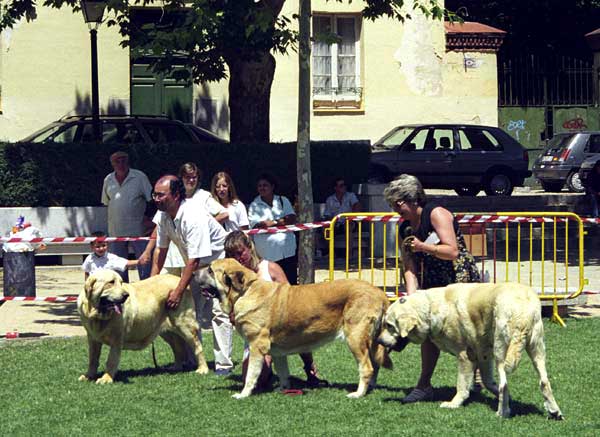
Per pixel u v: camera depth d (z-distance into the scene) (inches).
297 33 693.3
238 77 824.9
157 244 424.5
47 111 1076.5
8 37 1063.6
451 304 347.6
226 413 353.4
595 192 995.3
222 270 369.7
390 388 388.5
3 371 421.7
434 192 1246.9
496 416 343.9
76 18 1077.8
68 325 532.1
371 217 523.2
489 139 1148.5
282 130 1161.4
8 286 510.9
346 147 837.2
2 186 775.7
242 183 803.4
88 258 503.8
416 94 1219.9
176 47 702.5
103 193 578.2
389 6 806.5
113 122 898.7
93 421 346.6
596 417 346.0
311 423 339.9
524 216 549.0
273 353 372.5
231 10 712.4
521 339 333.4
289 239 510.0
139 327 403.2
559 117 1333.7
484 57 1236.5
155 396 378.3
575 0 1469.0
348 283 370.3
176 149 792.9
